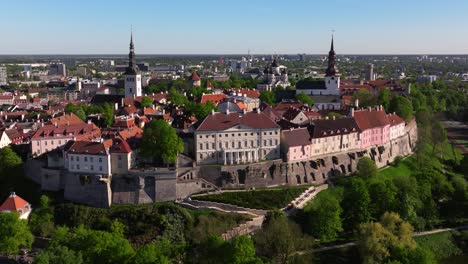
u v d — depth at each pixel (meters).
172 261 151.25
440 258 178.12
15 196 188.75
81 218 189.25
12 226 160.50
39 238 179.38
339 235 184.12
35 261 130.50
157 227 182.38
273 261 156.12
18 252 169.62
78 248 141.12
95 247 139.00
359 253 167.25
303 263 159.38
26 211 190.88
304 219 188.88
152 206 192.12
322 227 177.12
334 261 166.12
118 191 199.88
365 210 185.62
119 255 134.62
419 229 189.12
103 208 196.50
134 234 180.75
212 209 191.25
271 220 179.75
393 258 150.25
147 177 199.62
